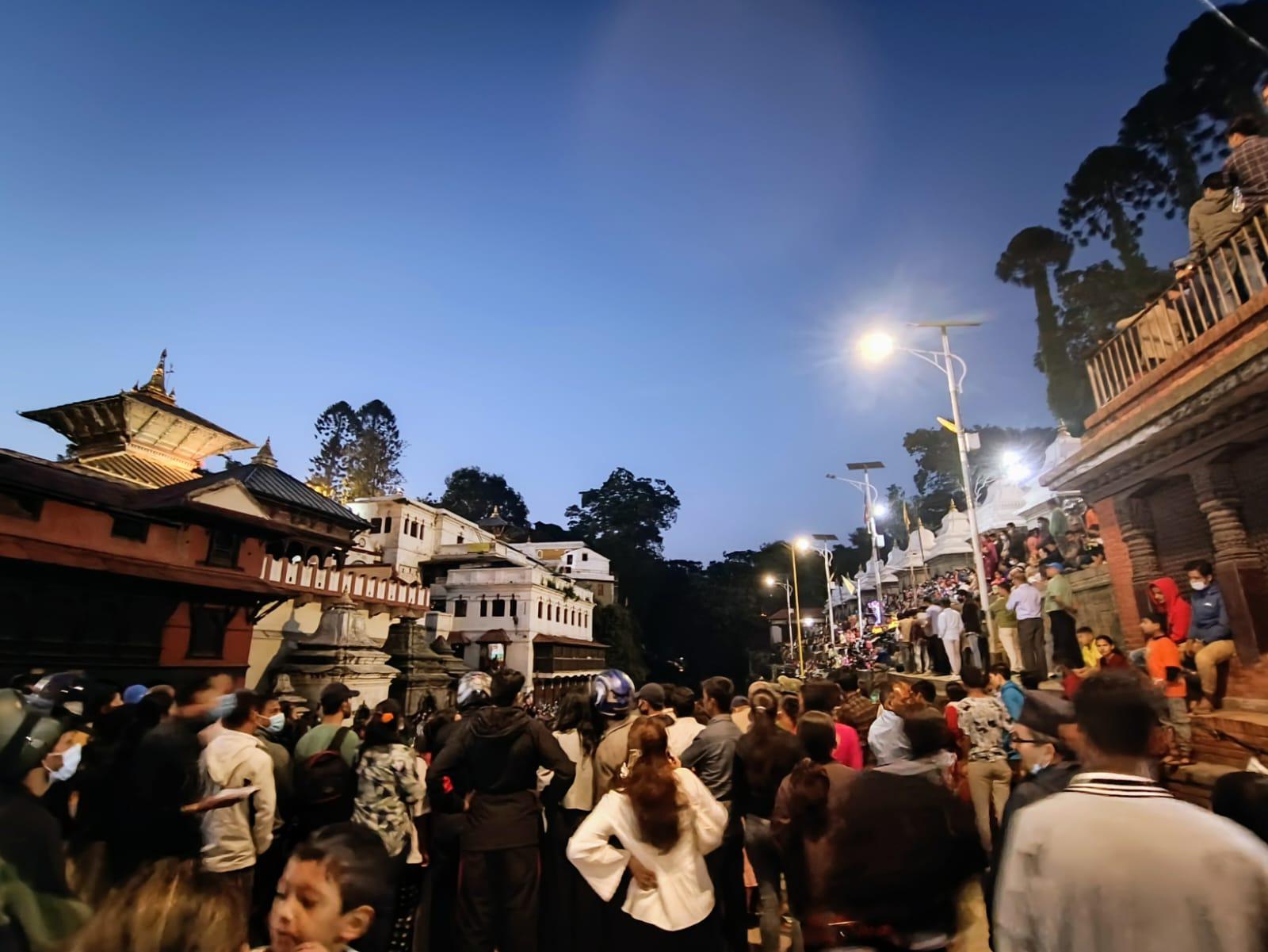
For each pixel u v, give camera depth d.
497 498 100.31
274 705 6.14
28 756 2.88
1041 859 2.04
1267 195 7.68
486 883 4.33
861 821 2.11
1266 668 6.97
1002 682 7.14
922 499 70.06
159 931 2.04
